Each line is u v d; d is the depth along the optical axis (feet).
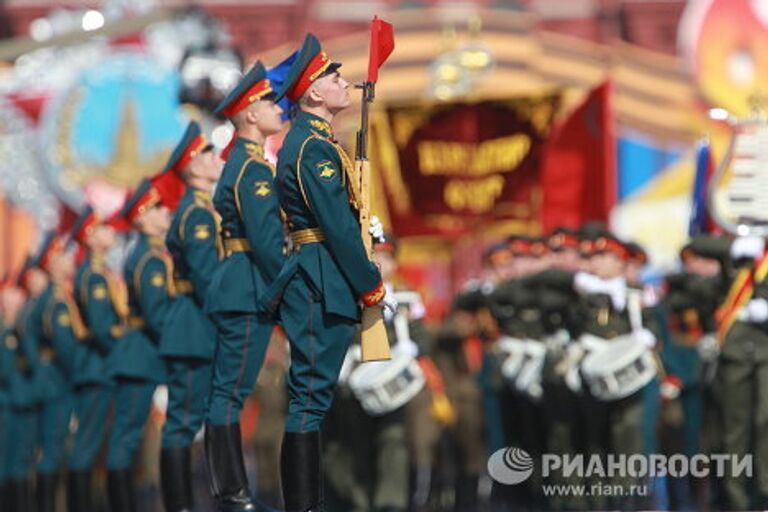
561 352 144.25
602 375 132.77
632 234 237.25
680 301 145.59
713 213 135.13
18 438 158.30
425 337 139.03
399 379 132.77
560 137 175.94
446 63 230.68
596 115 173.47
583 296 139.74
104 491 137.90
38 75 236.63
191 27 235.20
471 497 169.99
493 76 239.91
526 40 240.53
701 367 143.02
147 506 156.97
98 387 136.77
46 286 151.94
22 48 210.18
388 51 95.20
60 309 146.00
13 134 236.22
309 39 92.32
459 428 169.99
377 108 187.93
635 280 143.23
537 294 152.97
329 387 91.45
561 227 153.89
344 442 136.77
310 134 90.89
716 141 238.48
